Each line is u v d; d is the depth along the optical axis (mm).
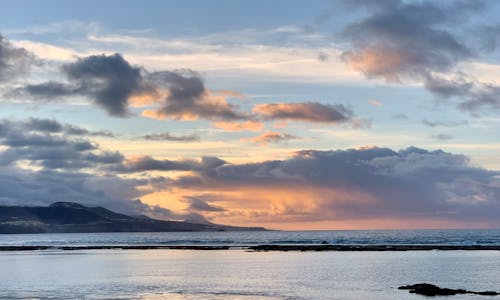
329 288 63031
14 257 133875
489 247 146750
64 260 117875
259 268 91438
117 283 70000
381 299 53781
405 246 158125
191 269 91000
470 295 55312
